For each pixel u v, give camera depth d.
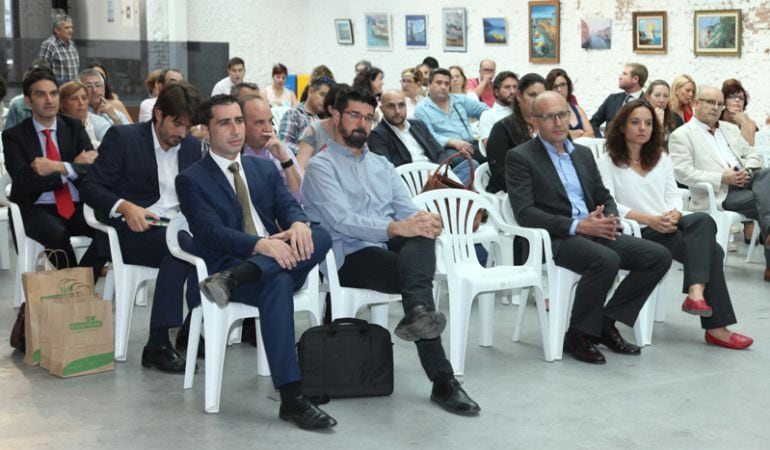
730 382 4.17
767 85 8.88
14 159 4.93
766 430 3.60
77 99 5.63
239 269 3.59
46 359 4.25
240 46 13.70
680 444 3.46
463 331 4.26
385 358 3.90
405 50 12.77
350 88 4.21
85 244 4.96
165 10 12.85
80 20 14.03
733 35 9.05
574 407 3.84
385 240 4.04
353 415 3.72
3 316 5.16
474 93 10.03
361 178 4.26
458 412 3.74
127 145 4.51
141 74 12.29
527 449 3.39
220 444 3.42
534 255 4.47
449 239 4.57
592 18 10.28
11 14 13.61
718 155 6.51
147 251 4.34
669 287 6.03
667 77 9.70
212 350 3.73
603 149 6.36
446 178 4.91
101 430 3.55
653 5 9.70
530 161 4.71
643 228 4.95
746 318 5.25
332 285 4.08
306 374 3.83
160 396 3.94
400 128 6.33
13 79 11.44
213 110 3.87
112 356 4.27
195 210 3.82
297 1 14.15
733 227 7.25
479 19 11.65
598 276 4.39
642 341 4.72
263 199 4.04
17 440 3.45
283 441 3.45
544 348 4.49
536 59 10.98
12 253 6.93
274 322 3.60
